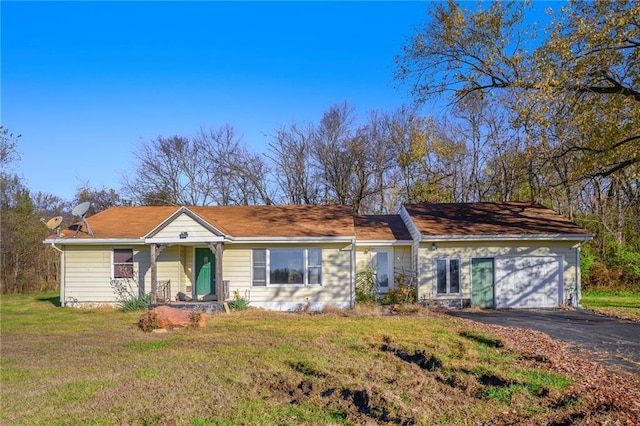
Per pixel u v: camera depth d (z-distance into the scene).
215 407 7.50
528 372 9.19
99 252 21.34
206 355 11.05
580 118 18.30
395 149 39.03
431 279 21.36
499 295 21.23
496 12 22.16
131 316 18.23
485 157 37.94
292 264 20.81
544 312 19.56
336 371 9.52
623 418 6.70
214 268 21.66
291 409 7.40
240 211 24.98
